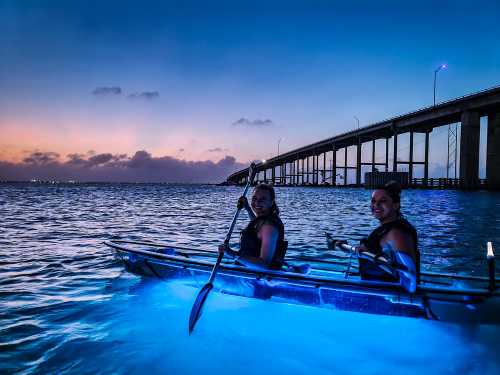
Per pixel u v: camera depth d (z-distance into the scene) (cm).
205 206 2519
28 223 1308
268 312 389
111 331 343
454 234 1100
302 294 375
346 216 1706
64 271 568
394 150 7488
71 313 388
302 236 1020
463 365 289
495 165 5347
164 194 5434
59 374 268
